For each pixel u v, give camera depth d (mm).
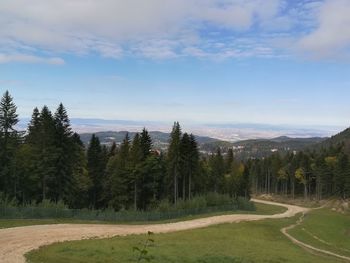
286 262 34156
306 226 73812
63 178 80312
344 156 152375
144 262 27297
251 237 51719
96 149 101188
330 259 41969
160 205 79875
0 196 61688
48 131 78625
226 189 136250
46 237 37625
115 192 94062
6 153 76688
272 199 172125
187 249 35625
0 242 33281
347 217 99938
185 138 98000
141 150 94688
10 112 77375
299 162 179000
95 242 36344
